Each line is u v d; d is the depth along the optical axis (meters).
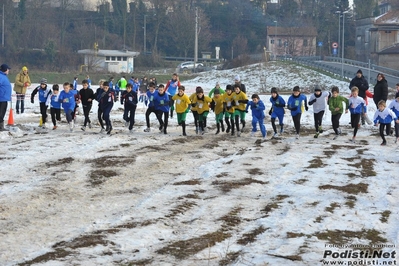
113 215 10.48
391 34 98.69
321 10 119.88
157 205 11.05
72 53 92.06
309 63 76.69
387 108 18.72
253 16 118.19
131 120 21.38
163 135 20.62
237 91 20.72
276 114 20.78
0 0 102.81
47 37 100.50
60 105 21.84
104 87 20.64
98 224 9.84
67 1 113.31
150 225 9.73
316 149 17.41
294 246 8.67
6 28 99.19
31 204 11.14
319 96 20.45
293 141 19.42
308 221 9.95
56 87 21.62
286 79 70.06
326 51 111.56
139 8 115.81
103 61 92.69
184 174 13.89
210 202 11.24
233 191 12.14
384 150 17.47
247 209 10.78
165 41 112.88
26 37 99.25
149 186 12.74
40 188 12.36
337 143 19.00
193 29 107.12
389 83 61.84
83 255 8.27
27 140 18.53
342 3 116.75
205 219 10.15
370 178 13.47
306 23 111.75
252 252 8.41
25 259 8.16
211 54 112.56
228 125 21.39
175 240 9.02
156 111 21.33
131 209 10.81
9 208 10.86
